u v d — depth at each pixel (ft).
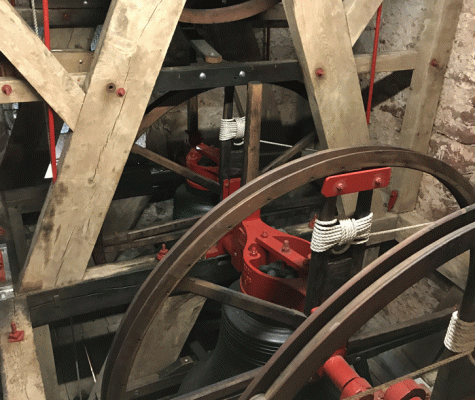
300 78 8.78
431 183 10.71
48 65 6.63
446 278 10.30
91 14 9.10
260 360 6.73
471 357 5.09
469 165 9.80
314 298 6.24
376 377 10.69
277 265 7.87
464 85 9.46
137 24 6.87
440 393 5.48
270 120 13.62
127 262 8.86
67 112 7.00
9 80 6.63
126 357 6.31
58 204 7.61
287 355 4.44
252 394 4.50
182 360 9.46
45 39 6.58
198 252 5.95
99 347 11.38
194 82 7.86
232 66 8.05
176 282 6.06
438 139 10.34
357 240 6.21
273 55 12.96
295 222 13.67
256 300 6.51
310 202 11.82
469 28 9.20
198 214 10.59
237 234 8.21
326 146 9.39
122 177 12.26
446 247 4.19
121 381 6.50
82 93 6.99
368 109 9.53
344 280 6.44
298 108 13.84
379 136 11.55
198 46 8.40
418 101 10.00
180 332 9.46
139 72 7.18
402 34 10.21
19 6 9.77
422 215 11.10
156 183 12.60
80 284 8.33
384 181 6.01
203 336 11.80
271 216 12.25
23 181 11.25
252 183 5.88
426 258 4.15
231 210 5.85
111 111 7.25
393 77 10.73
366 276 4.42
